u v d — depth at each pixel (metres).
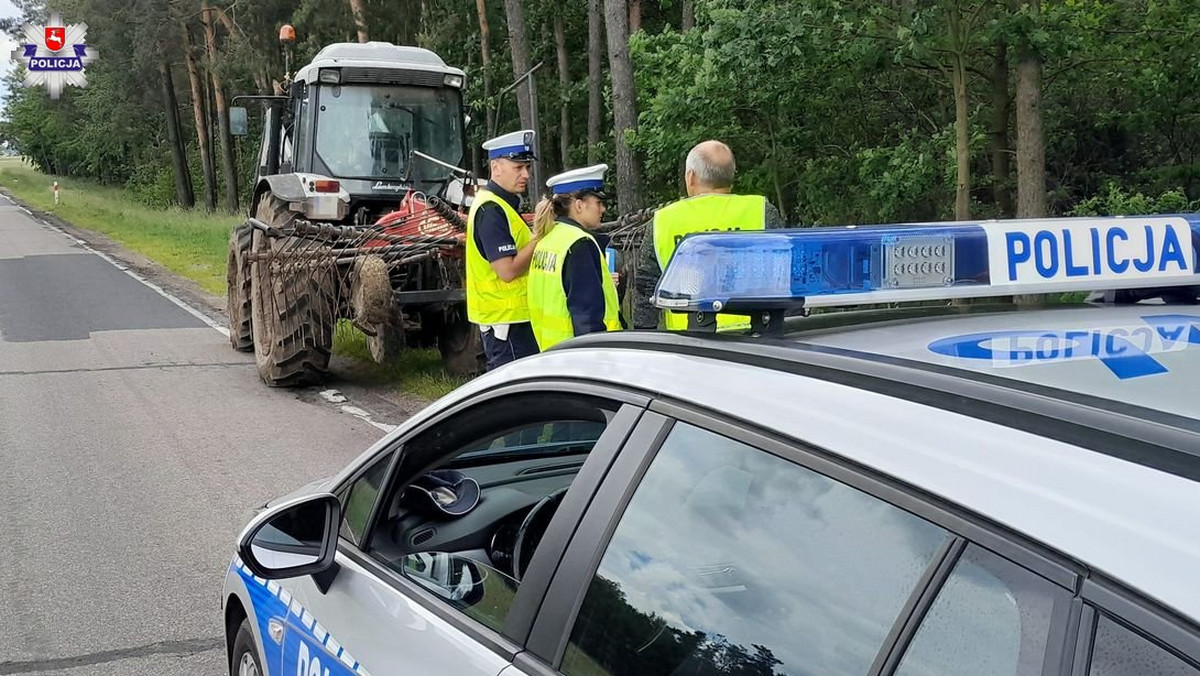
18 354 11.36
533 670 1.80
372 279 8.12
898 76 12.69
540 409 2.07
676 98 11.97
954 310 2.14
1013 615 1.15
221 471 6.84
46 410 8.64
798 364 1.63
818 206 12.83
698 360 1.78
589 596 1.78
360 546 2.47
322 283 8.82
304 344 9.06
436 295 8.60
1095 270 1.93
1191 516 1.06
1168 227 2.00
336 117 10.01
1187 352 1.68
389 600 2.25
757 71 10.38
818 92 11.93
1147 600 1.04
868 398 1.46
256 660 2.89
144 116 50.72
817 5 9.89
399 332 9.42
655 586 1.68
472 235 6.10
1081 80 12.09
